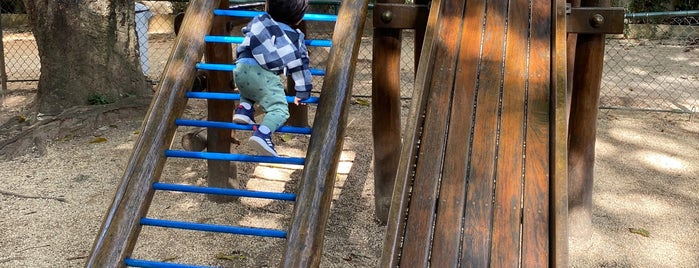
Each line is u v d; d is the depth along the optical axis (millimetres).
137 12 8102
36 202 5086
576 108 4379
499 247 2881
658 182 5539
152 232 4621
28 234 4590
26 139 6207
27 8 7027
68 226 4715
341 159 6055
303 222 3061
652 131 6891
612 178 5609
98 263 3059
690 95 8312
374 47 4453
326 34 10945
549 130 3248
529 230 2910
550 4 3875
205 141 5008
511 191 3055
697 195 5281
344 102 3385
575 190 4480
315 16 3646
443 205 3027
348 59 3482
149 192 3338
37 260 4254
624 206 5066
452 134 3277
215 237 4578
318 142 3271
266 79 3385
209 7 3898
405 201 2996
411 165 3115
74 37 6934
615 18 4098
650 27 12109
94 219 4824
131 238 3197
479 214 2988
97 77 7078
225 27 4734
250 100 3473
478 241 2900
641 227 4723
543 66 3533
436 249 2891
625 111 7625
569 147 4457
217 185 5098
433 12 3662
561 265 2727
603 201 5152
